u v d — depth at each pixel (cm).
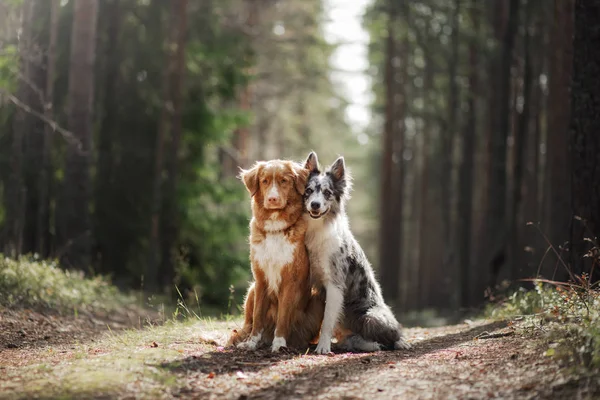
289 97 2934
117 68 1589
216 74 1800
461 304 2011
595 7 795
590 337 509
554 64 1315
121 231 1576
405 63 2447
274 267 656
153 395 473
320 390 489
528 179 2258
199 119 1709
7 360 618
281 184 646
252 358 608
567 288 775
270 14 2527
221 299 1596
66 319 895
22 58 1192
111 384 484
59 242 1236
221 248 1706
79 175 1244
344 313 711
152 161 1639
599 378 450
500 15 1845
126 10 1633
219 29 1820
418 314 1978
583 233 803
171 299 1431
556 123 1244
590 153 800
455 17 2047
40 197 1252
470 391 466
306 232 678
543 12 1808
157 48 1641
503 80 1695
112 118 1580
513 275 1748
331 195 671
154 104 1631
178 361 568
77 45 1254
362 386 496
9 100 1217
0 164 1316
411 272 3750
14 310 859
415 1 2081
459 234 2102
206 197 1819
